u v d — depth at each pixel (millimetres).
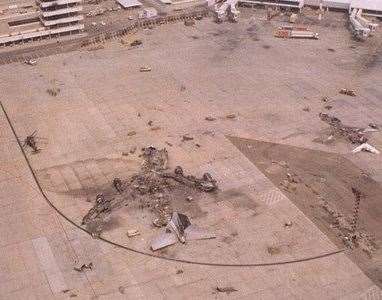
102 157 131625
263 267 100875
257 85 167000
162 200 117125
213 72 174625
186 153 133500
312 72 176375
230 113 151000
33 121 146500
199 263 101500
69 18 197000
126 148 135125
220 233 108562
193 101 157000
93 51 189000
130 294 94688
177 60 182750
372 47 196625
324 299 94125
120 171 126500
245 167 128500
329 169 128625
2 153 133000
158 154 130875
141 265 100875
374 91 165000
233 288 96125
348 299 94125
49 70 175250
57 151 133875
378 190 122000
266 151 134750
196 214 113250
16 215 112750
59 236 107375
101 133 141250
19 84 166250
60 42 194625
